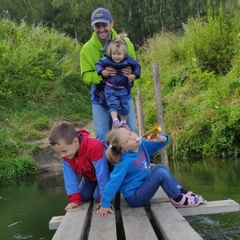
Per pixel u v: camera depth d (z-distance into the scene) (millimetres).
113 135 1917
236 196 2996
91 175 2070
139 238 1644
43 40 8289
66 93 7008
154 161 4820
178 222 1774
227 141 4723
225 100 5297
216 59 6574
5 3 19203
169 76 6633
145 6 19891
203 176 3730
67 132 1919
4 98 6398
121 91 2475
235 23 7129
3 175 4695
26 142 5469
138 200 2006
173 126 5168
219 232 2410
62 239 1676
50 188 3895
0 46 7188
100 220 1873
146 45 9125
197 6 19344
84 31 18531
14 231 2693
